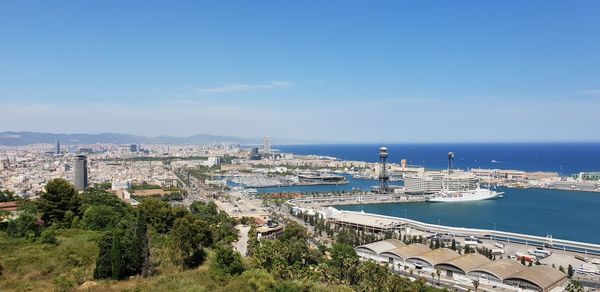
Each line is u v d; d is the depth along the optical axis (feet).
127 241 568.41
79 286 500.74
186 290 495.82
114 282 517.96
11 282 486.38
